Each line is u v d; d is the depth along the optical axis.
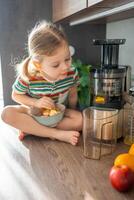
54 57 0.88
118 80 0.93
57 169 0.73
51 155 0.82
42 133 0.95
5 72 1.45
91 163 0.76
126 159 0.66
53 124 0.97
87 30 1.52
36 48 0.89
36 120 0.96
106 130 0.88
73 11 1.02
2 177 0.69
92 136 0.90
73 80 1.07
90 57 1.57
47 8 1.44
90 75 1.02
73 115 1.01
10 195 0.61
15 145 0.92
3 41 1.41
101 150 0.85
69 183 0.65
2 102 1.53
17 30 1.42
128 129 0.92
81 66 1.28
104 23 1.50
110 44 0.96
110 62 0.98
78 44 1.53
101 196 0.59
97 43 0.98
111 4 0.80
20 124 0.95
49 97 1.04
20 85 1.01
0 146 0.91
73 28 1.50
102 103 0.92
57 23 1.44
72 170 0.72
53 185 0.64
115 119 0.89
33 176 0.69
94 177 0.68
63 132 0.93
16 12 1.40
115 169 0.62
